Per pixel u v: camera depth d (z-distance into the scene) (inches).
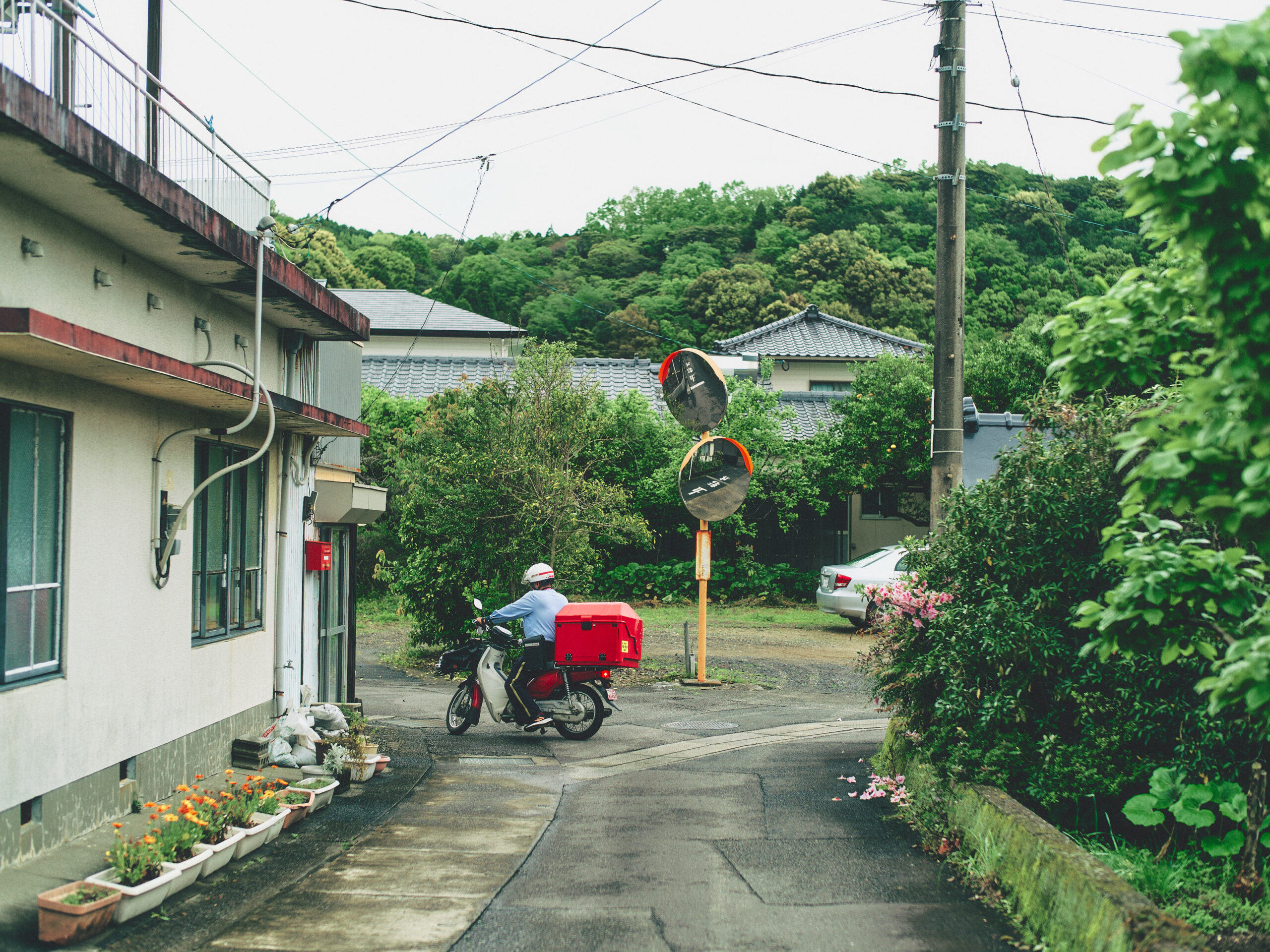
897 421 831.1
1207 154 108.7
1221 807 189.8
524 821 257.8
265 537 333.7
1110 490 238.4
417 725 413.4
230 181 312.0
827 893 196.5
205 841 210.5
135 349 200.5
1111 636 150.9
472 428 543.5
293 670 350.0
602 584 861.2
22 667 200.8
